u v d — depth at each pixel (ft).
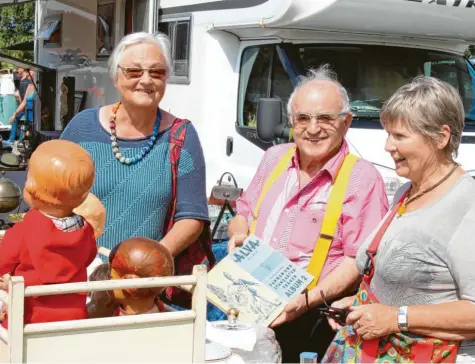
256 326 9.41
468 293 8.00
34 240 6.65
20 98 46.34
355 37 20.53
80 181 6.72
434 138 8.23
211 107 21.66
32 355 6.20
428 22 19.75
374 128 18.94
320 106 10.95
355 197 10.84
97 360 6.44
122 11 26.23
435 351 8.23
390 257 8.40
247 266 10.41
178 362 6.77
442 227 8.14
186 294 10.47
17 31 67.46
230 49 21.48
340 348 9.47
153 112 11.28
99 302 7.47
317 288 10.35
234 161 20.99
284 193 11.51
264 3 19.36
